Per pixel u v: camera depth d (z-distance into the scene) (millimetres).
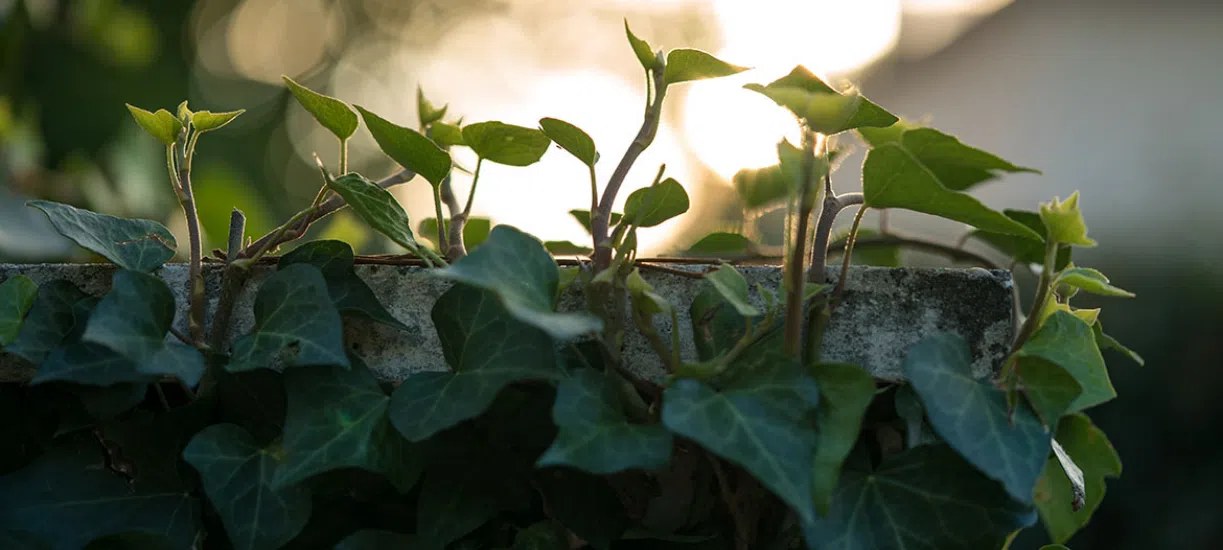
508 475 1173
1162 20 6004
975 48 7355
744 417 1085
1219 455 2998
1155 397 3129
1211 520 2941
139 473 1179
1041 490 1306
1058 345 1153
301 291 1149
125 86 3107
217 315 1194
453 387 1129
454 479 1167
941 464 1139
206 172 2088
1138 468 3107
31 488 1168
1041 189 6141
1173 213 3965
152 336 1134
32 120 2232
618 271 1162
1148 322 3205
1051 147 6191
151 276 1147
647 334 1145
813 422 1090
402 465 1145
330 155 7098
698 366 1118
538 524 1187
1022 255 1433
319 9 8430
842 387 1108
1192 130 5059
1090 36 6516
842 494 1133
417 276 1195
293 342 1136
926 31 7727
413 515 1196
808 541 1110
